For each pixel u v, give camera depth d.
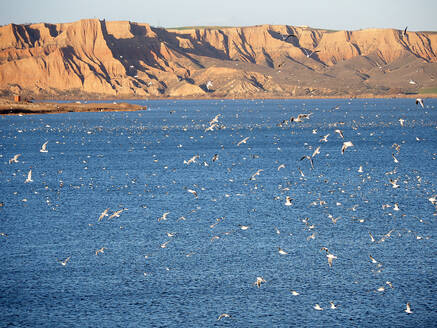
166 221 55.66
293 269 42.47
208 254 45.72
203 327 34.25
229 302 37.25
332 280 40.53
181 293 38.44
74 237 50.31
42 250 46.62
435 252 46.00
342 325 34.50
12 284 39.69
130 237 50.31
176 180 79.00
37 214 58.62
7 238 49.75
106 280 40.47
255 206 61.81
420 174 83.12
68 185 75.62
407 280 40.44
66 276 41.12
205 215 57.97
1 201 64.94
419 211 59.28
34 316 35.38
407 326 34.38
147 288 39.22
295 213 58.56
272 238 49.84
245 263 43.69
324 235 50.66
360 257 44.91
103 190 71.81
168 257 45.00
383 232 51.47
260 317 35.38
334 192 69.38
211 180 78.69
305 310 36.22
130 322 34.81
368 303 37.12
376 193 68.69
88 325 34.44
